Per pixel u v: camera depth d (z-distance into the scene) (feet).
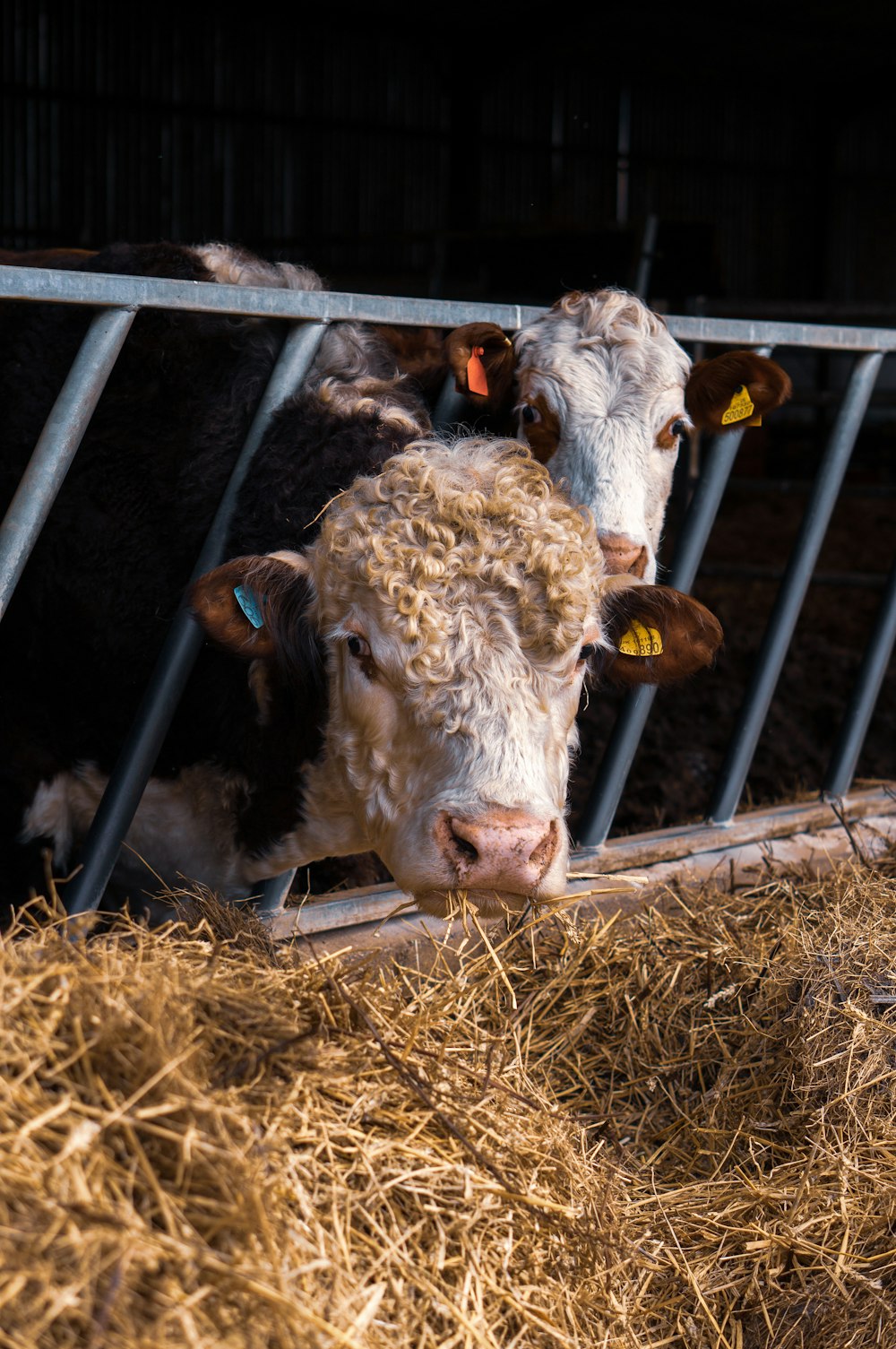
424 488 7.98
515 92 63.77
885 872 11.66
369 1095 6.44
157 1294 4.64
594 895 11.06
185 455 9.66
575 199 66.59
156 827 9.93
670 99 68.44
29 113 50.72
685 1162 8.49
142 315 9.81
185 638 9.00
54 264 11.28
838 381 66.95
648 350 13.37
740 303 30.09
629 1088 9.00
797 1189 7.89
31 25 50.08
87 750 9.87
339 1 54.70
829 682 21.42
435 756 7.41
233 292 8.79
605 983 9.69
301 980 7.13
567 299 13.87
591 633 8.00
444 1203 6.29
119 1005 5.68
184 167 54.60
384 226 60.59
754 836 12.57
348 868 11.44
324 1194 5.86
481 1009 9.14
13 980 5.68
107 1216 4.73
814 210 74.28
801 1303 7.34
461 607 7.48
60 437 8.46
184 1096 5.46
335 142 58.29
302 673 8.31
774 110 72.02
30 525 8.52
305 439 9.29
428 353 12.98
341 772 8.32
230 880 9.84
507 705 7.36
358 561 7.74
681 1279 7.43
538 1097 7.61
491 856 7.10
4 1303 4.33
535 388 13.38
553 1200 6.83
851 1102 8.28
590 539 8.16
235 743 9.33
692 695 20.38
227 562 8.55
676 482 24.22
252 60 55.42
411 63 59.62
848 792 13.73
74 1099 5.22
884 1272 7.38
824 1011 8.82
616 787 11.60
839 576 25.68
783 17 58.59
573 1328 6.48
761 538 36.29
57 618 9.61
